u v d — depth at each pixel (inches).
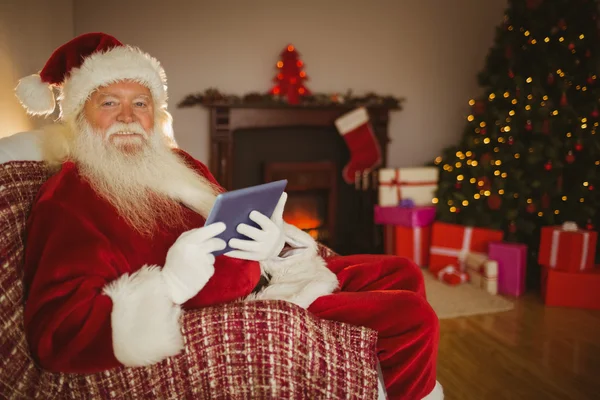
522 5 125.9
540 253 111.3
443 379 74.6
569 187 125.9
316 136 151.8
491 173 126.8
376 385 43.5
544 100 120.9
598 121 118.6
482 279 116.9
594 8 121.0
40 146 48.3
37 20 89.5
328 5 147.4
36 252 39.8
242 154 147.6
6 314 37.0
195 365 39.1
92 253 39.4
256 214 43.4
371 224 153.9
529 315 101.7
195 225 51.1
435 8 155.7
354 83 152.5
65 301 37.0
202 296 44.7
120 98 49.3
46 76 51.9
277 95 138.9
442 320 98.7
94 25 132.9
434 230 128.4
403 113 158.1
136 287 38.3
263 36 143.9
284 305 41.4
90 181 45.8
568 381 74.0
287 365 40.4
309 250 56.6
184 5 137.9
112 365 36.8
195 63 140.5
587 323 97.3
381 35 152.6
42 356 36.3
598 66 118.2
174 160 55.4
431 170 141.1
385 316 46.9
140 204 47.6
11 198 40.6
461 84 160.9
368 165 146.6
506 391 71.1
